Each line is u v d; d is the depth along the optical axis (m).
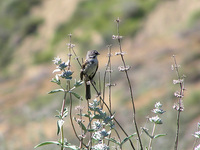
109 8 36.44
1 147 9.33
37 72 31.42
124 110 14.36
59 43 36.06
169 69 18.25
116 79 19.36
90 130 3.72
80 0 39.69
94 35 33.25
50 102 19.98
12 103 24.41
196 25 23.94
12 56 38.31
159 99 14.23
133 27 31.94
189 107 12.21
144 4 34.22
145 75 18.67
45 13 41.31
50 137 12.38
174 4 31.23
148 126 9.13
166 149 7.93
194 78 15.83
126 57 23.22
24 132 16.36
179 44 21.72
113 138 4.11
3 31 41.31
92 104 3.82
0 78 34.16
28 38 39.44
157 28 30.23
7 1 44.41
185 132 9.59
